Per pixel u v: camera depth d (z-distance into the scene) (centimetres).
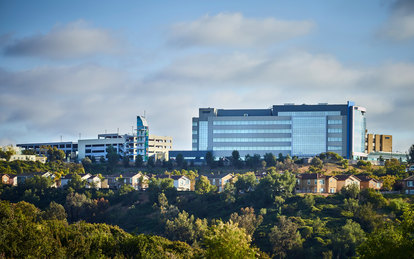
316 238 14825
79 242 11150
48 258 10319
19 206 16812
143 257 11025
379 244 7612
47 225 11981
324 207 17312
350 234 14238
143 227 18388
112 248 11538
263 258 9600
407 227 7694
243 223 15662
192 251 12512
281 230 15000
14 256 10006
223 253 7750
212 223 17012
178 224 16275
